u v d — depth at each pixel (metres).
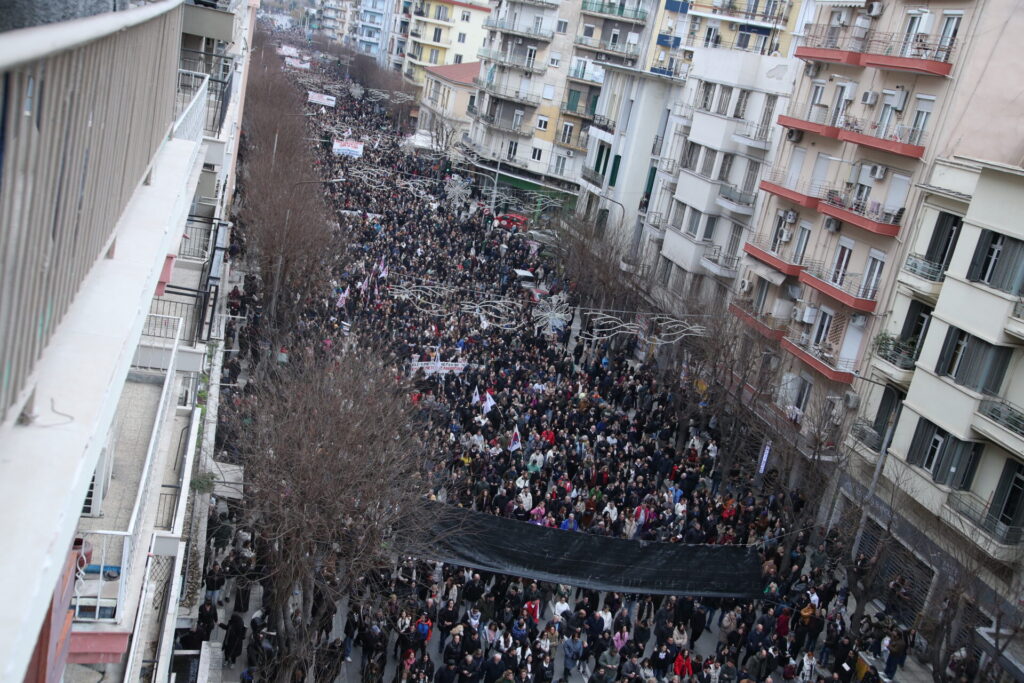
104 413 3.72
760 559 23.95
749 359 36.41
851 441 30.98
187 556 19.45
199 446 21.28
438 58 125.25
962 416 26.41
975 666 22.91
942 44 31.98
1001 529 24.72
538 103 82.38
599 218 60.62
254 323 36.31
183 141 10.47
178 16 8.99
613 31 79.75
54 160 3.35
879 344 31.09
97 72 4.12
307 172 61.38
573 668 22.34
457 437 29.81
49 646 5.71
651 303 47.62
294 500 18.39
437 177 81.38
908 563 27.41
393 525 20.75
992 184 26.28
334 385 23.33
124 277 5.02
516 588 22.91
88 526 10.09
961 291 27.00
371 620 20.77
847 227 35.03
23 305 3.08
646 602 24.39
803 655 23.08
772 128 44.88
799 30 63.44
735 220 45.97
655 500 28.52
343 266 46.06
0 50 2.26
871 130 34.84
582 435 33.41
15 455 3.06
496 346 40.56
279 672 18.19
